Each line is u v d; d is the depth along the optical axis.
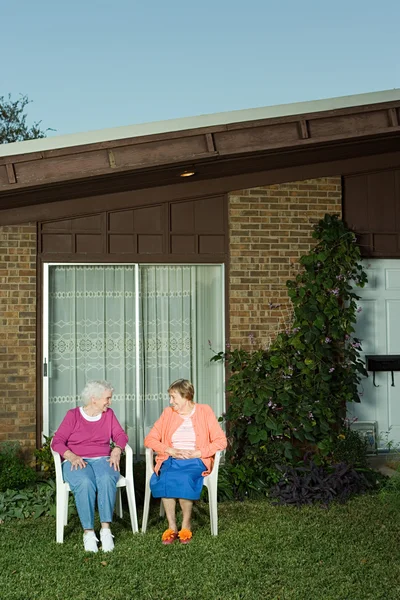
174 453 5.85
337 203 8.18
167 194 7.82
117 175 6.94
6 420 7.47
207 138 6.95
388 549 5.32
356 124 7.27
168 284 8.02
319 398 7.77
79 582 4.66
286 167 8.05
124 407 7.88
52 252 7.63
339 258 8.05
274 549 5.35
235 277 7.96
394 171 8.44
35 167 6.68
